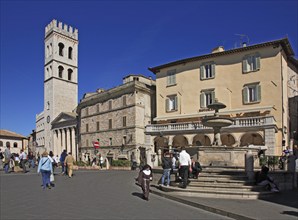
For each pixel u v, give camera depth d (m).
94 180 22.86
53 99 83.00
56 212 11.03
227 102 42.44
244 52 41.66
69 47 89.00
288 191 17.34
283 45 39.34
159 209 12.24
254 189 15.53
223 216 11.29
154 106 55.69
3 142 105.31
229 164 20.62
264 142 34.53
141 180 14.78
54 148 81.12
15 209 11.47
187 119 45.62
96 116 61.19
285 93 40.34
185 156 16.30
